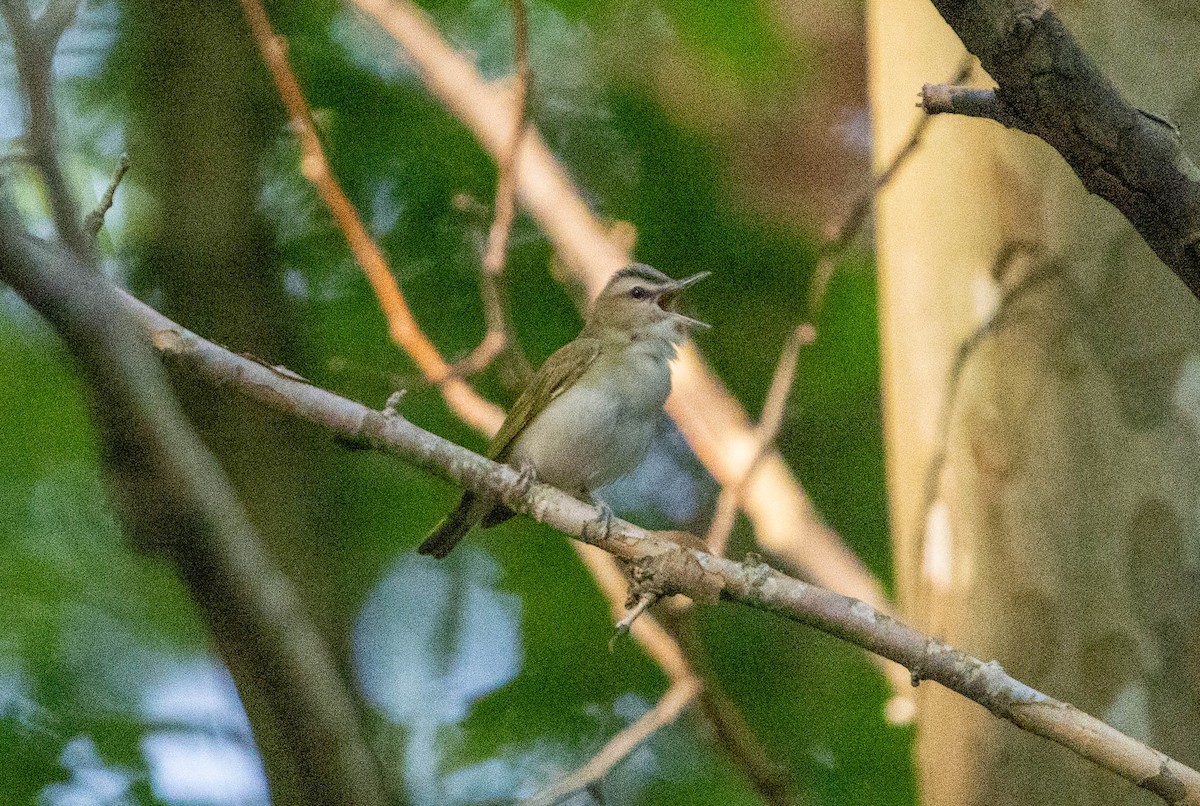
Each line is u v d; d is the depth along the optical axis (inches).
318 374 492.1
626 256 493.7
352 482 508.1
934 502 354.0
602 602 503.8
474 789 466.9
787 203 556.1
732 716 356.2
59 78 496.4
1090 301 332.2
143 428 177.6
